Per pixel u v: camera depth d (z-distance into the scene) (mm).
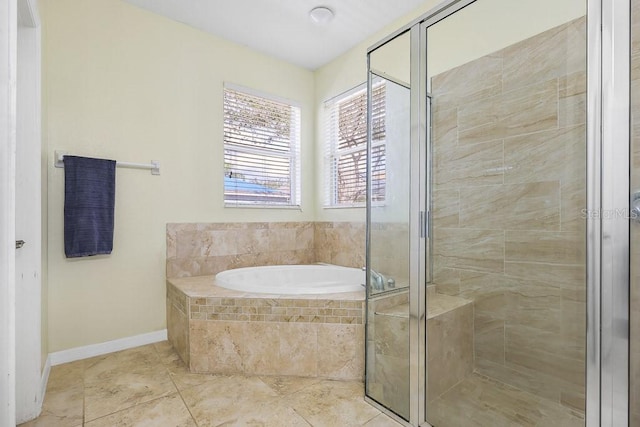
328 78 3363
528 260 1605
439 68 1641
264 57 3195
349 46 3066
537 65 1553
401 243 1666
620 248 1088
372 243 1812
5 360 930
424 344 1560
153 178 2564
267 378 1953
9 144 953
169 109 2646
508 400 1654
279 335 1977
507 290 1684
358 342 1905
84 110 2275
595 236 1130
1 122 930
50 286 2139
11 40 975
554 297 1530
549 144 1520
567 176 1473
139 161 2496
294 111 3438
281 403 1695
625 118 1071
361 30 2803
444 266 1667
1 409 921
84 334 2260
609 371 1112
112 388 1840
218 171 2898
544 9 1515
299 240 3385
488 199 1733
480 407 1626
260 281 2895
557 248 1502
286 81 3340
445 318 1669
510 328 1678
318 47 3084
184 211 2711
